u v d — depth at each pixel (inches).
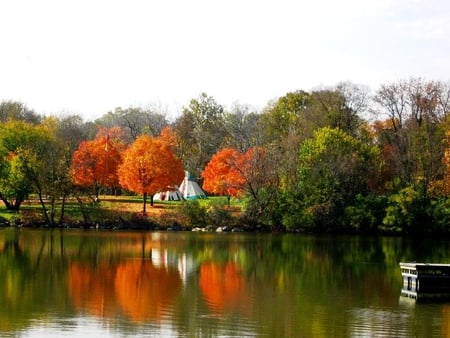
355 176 4106.8
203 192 5477.4
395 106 4534.9
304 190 4065.0
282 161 4217.5
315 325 1508.4
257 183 4101.9
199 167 5954.7
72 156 4591.5
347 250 3068.4
